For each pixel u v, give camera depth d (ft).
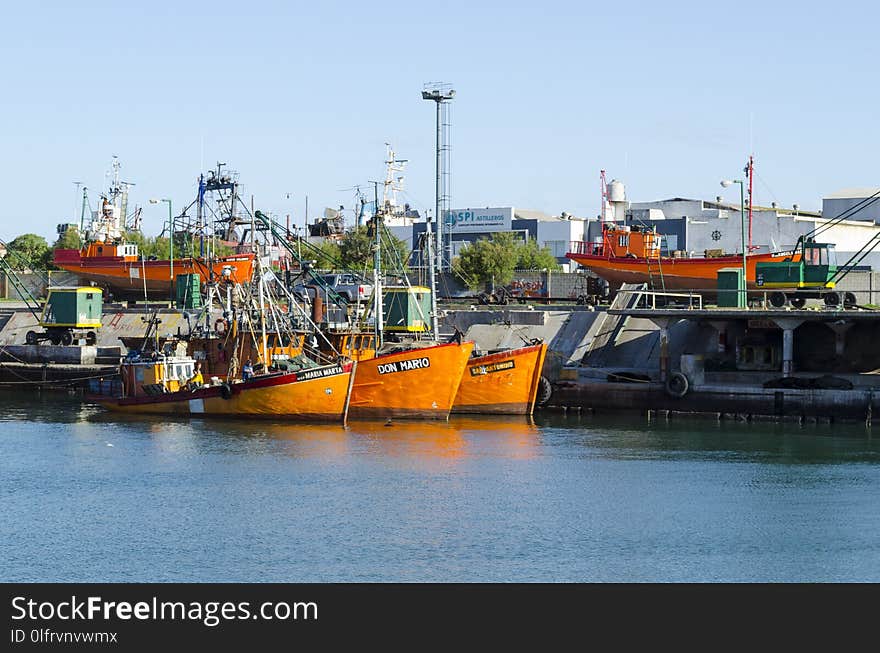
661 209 479.00
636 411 225.35
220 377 220.84
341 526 135.44
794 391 213.46
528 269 429.38
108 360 280.92
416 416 209.97
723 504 146.51
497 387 217.56
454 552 125.90
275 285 258.57
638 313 228.43
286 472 164.04
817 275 243.19
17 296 404.16
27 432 198.39
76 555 125.08
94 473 163.73
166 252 434.30
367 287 252.01
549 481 158.81
